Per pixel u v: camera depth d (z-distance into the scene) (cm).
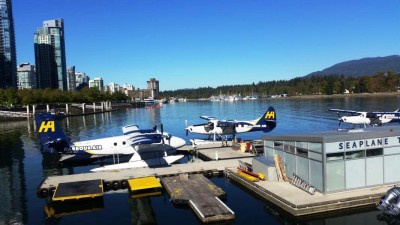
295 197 1873
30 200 2248
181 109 14850
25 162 3628
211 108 14475
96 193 2103
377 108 9131
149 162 3005
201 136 5538
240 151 3609
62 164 3484
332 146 1902
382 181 2012
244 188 2364
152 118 9812
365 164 1972
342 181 1938
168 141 3606
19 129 7200
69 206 2120
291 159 2228
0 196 2352
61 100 11850
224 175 2752
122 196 2286
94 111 13250
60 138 3331
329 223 1716
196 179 2458
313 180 2003
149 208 2030
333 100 15512
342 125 6075
